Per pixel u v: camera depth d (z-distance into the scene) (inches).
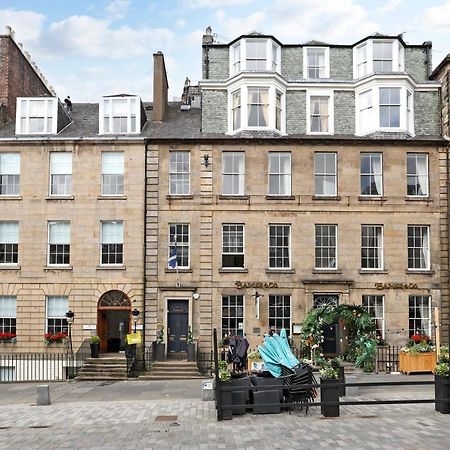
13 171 1206.3
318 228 1195.3
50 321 1173.7
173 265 1130.0
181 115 1346.0
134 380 1034.1
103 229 1194.0
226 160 1213.1
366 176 1211.9
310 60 1289.4
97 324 1165.1
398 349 1146.0
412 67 1302.9
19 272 1176.2
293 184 1197.1
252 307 1163.9
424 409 683.4
